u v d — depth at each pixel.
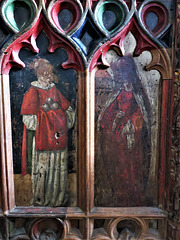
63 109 1.69
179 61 1.56
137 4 1.58
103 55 1.63
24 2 1.52
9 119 1.67
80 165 1.73
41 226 1.79
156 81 1.69
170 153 1.69
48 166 1.75
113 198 1.80
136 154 1.76
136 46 1.64
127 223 1.82
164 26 1.59
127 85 1.69
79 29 1.57
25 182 1.76
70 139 1.73
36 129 1.71
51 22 1.53
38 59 1.63
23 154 1.73
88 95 1.63
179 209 1.67
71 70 1.65
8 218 1.73
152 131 1.74
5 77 1.61
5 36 1.56
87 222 1.75
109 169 1.77
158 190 1.79
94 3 1.57
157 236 1.78
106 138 1.74
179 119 1.61
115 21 1.61
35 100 1.68
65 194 1.78
